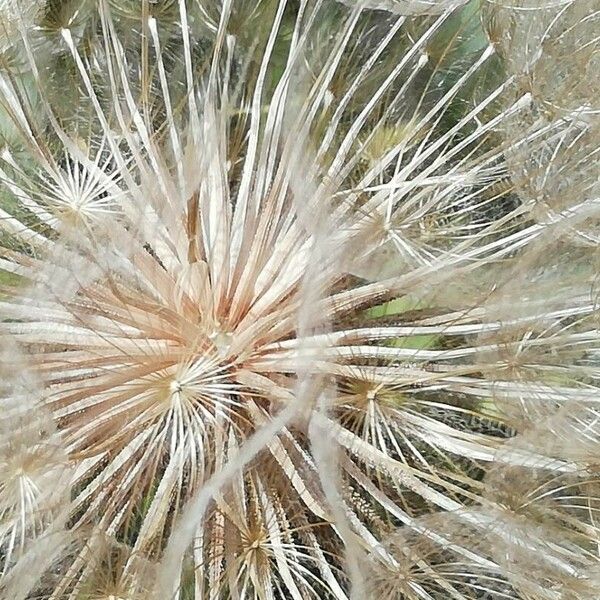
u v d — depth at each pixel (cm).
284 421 6
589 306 6
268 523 6
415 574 6
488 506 6
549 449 6
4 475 6
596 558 6
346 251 6
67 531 6
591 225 6
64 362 6
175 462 6
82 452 6
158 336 6
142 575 6
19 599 6
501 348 6
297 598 6
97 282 6
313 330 6
